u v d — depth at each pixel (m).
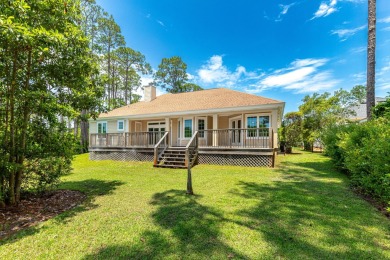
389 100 7.93
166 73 33.66
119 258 2.50
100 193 5.54
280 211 3.93
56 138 5.15
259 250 2.61
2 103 4.37
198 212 3.95
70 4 4.93
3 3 3.55
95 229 3.31
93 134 14.91
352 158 5.41
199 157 11.03
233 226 3.31
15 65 4.14
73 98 5.56
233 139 12.97
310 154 16.62
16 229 3.37
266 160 9.70
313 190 5.42
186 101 15.23
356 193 5.11
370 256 2.43
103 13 22.28
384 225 3.24
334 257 2.43
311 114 19.94
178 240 2.90
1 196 4.12
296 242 2.79
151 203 4.59
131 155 13.16
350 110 19.81
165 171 8.96
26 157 4.81
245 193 5.23
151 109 15.34
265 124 11.45
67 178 7.72
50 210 4.28
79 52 5.05
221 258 2.46
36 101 4.38
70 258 2.53
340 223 3.34
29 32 3.54
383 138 4.00
